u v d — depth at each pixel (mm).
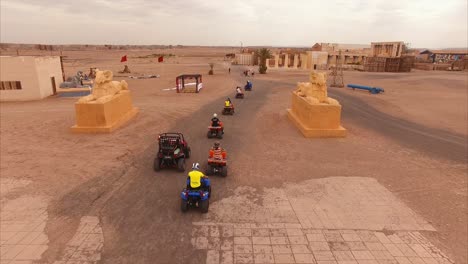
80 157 12734
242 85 39938
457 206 9180
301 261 6645
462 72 67312
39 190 9758
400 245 7230
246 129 17875
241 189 10023
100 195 9484
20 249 6891
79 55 144125
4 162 12117
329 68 71812
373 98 30656
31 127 17484
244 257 6746
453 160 13281
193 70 65312
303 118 17594
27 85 27266
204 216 8367
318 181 10758
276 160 12797
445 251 7035
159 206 8867
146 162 12250
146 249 6969
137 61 99000
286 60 73188
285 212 8617
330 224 8062
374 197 9641
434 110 24859
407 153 14125
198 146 14484
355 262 6641
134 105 24656
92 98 16953
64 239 7285
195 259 6668
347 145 15117
